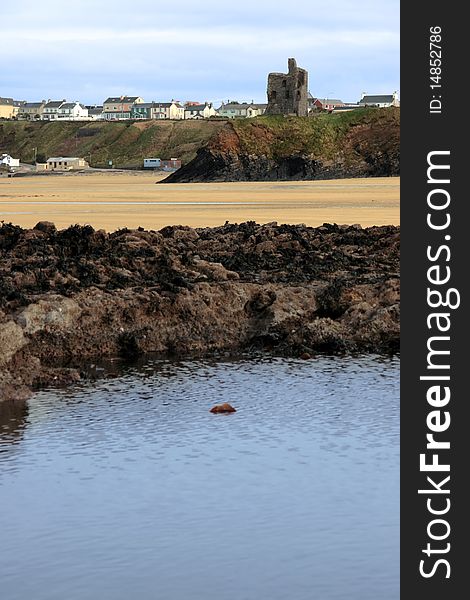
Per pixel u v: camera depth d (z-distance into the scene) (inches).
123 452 1637.6
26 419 1812.3
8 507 1409.9
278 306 2465.6
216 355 2335.1
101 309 2337.6
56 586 1188.5
